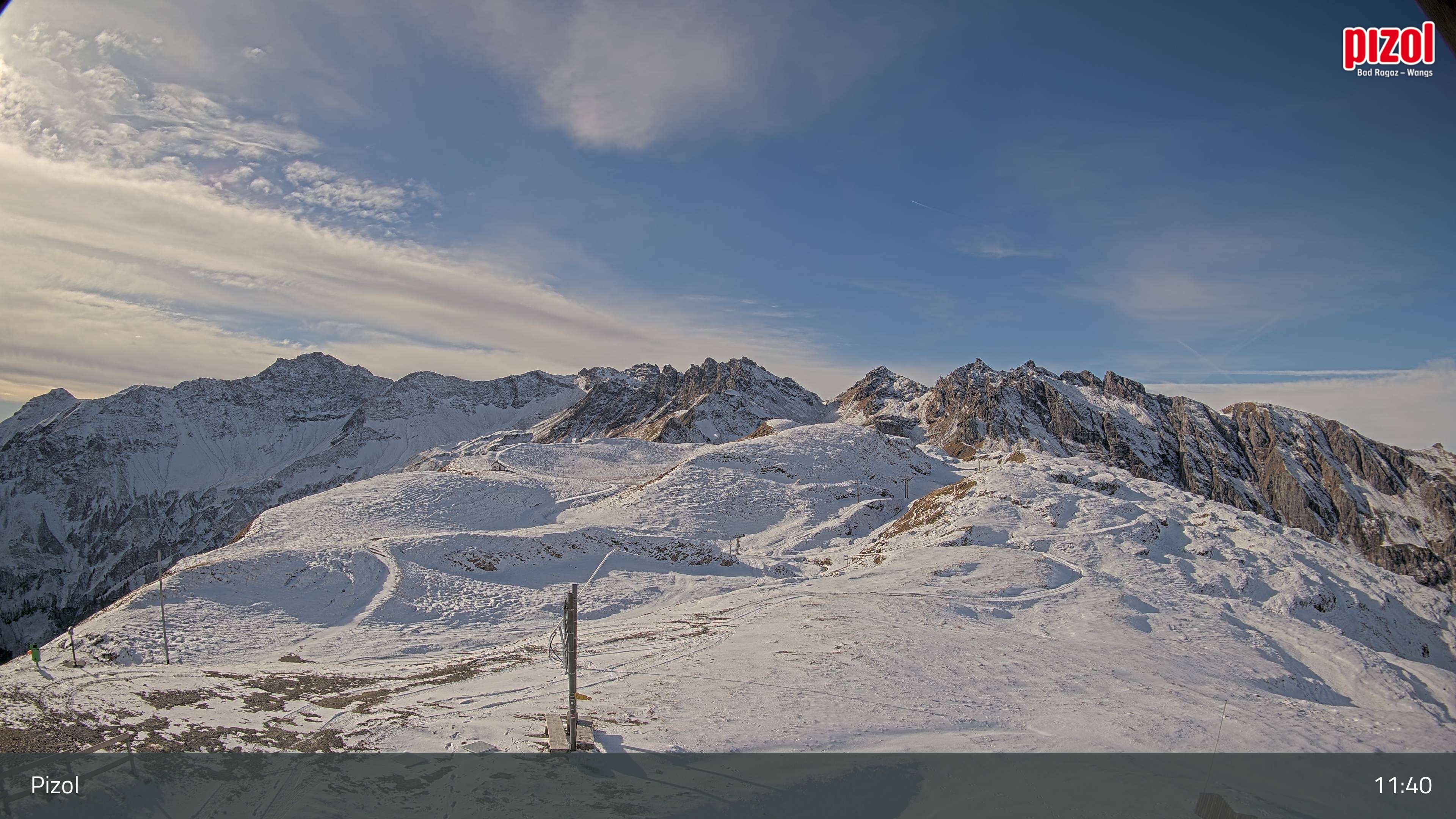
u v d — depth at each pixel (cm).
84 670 2362
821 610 3494
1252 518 6234
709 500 8581
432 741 1616
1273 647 3538
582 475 11512
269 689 2142
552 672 2402
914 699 2052
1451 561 19000
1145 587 4462
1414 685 3322
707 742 1650
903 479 10419
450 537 5528
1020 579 4300
